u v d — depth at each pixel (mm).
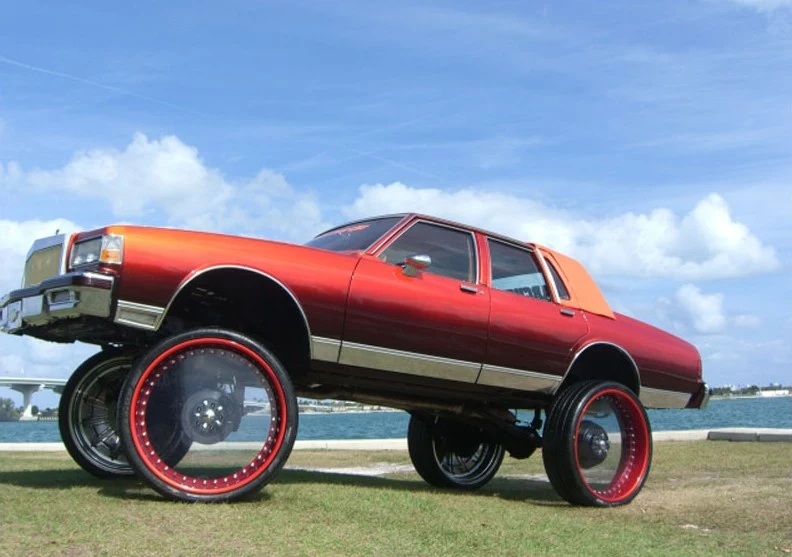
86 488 4680
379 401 5801
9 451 10539
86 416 5430
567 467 5652
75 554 3088
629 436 6113
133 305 4258
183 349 4371
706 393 7109
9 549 3098
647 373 6504
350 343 4949
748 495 6227
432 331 5242
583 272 6613
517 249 6148
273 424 4551
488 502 5410
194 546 3324
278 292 4762
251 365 4543
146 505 4090
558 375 5984
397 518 4270
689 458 9242
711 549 4145
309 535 3676
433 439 6660
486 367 5559
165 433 4320
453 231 5762
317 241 5828
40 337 5215
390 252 5312
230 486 4375
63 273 4391
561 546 3975
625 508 5676
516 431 6367
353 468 8625
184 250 4406
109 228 4273
